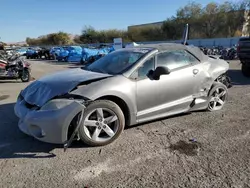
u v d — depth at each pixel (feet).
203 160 10.85
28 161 10.97
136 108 13.26
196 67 15.70
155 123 15.26
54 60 96.43
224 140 12.84
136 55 14.20
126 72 13.09
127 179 9.54
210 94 16.94
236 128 14.46
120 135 13.47
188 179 9.46
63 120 10.95
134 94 12.97
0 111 18.56
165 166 10.41
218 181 9.30
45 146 12.35
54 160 11.02
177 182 9.29
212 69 16.66
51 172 10.09
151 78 13.61
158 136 13.39
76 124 11.28
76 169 10.28
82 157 11.25
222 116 16.55
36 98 12.14
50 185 9.24
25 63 37.45
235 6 155.74
